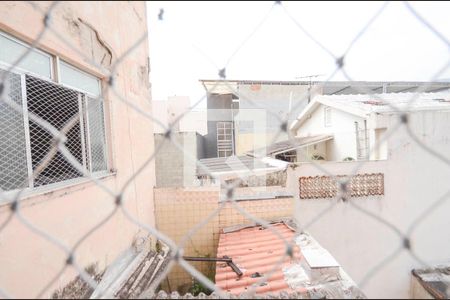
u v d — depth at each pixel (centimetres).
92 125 267
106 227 252
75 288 189
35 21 195
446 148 374
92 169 262
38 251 179
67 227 205
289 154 525
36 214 179
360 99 556
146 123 387
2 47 178
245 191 409
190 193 395
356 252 390
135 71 349
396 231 82
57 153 232
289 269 236
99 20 260
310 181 400
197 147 527
